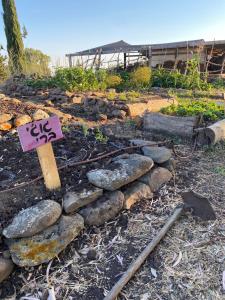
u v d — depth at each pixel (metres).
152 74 10.41
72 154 2.94
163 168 3.00
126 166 2.60
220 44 13.86
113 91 7.58
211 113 4.41
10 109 3.99
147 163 2.74
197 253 2.09
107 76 9.27
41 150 2.20
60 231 2.03
